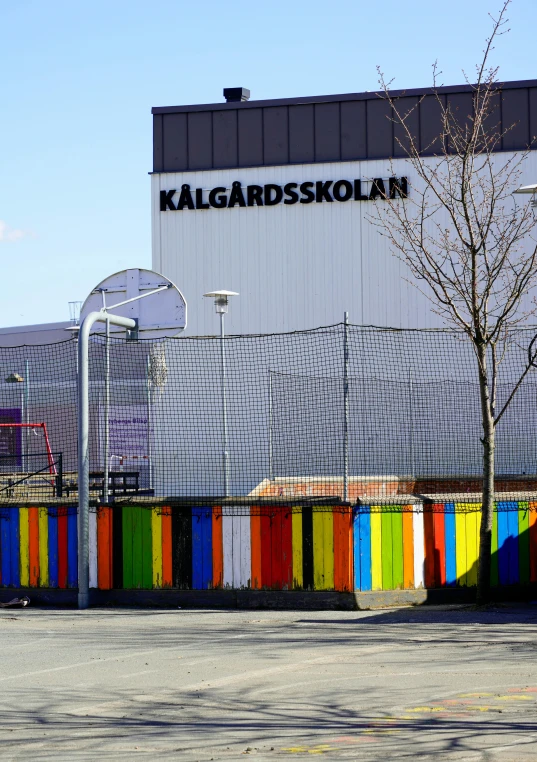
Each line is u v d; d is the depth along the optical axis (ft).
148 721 22.65
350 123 109.70
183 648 32.42
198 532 42.09
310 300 110.01
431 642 32.48
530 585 42.91
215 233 113.39
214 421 54.19
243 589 41.34
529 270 42.55
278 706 23.90
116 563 43.06
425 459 59.88
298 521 40.83
